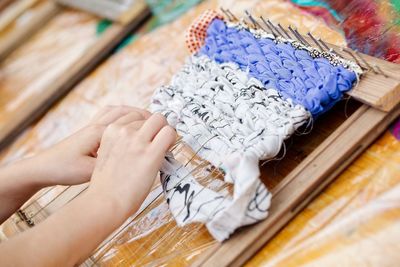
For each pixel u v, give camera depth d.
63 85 1.12
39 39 1.44
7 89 1.31
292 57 0.62
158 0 1.13
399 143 0.52
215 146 0.55
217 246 0.50
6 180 0.61
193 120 0.59
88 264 0.59
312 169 0.51
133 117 0.60
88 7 1.36
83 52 1.22
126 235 0.61
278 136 0.52
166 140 0.53
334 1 0.77
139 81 0.96
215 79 0.66
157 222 0.60
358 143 0.51
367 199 0.48
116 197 0.50
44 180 0.59
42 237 0.47
